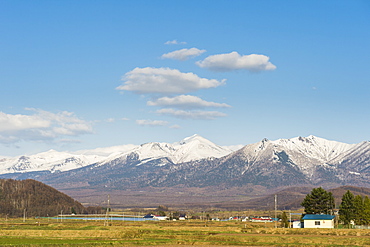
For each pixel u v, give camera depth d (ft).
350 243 438.81
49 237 508.94
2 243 427.74
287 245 420.36
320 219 643.45
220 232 574.97
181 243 439.22
